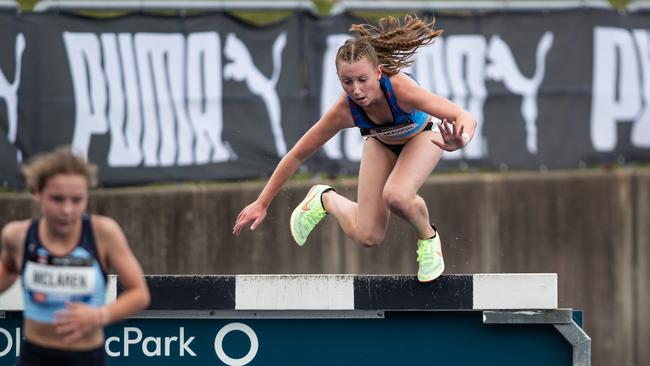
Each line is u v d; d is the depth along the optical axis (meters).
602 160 35.38
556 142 35.09
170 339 18.72
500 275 18.30
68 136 32.31
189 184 34.75
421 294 18.31
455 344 18.66
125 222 34.16
